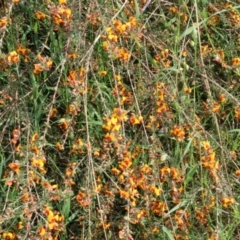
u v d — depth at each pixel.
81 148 0.91
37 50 0.95
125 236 0.87
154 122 0.94
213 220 0.94
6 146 0.92
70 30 0.92
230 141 0.99
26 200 0.85
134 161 0.92
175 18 1.00
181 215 0.90
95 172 0.91
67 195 0.87
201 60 0.97
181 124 0.94
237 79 1.02
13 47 0.95
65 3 0.91
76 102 0.90
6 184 0.86
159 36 0.99
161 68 0.97
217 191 0.92
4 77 0.96
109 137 0.89
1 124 0.91
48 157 0.94
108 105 0.93
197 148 0.94
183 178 0.92
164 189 0.94
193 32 0.97
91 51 0.91
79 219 0.91
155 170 0.91
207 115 0.99
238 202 0.95
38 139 0.88
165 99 0.95
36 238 0.84
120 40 0.94
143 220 0.89
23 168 0.87
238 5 1.03
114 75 0.91
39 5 0.95
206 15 1.01
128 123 0.95
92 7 0.93
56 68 0.91
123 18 0.96
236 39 1.04
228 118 1.00
